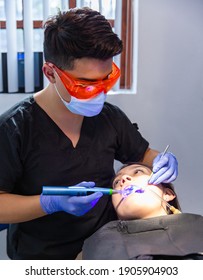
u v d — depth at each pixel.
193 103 1.86
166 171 1.27
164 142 1.89
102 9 1.75
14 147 1.11
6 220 1.09
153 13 1.73
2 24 1.74
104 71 0.97
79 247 1.26
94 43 0.91
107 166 1.27
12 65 1.76
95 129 1.25
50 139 1.16
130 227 1.18
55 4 1.72
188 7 1.74
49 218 1.20
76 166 1.20
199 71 1.82
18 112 1.16
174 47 1.78
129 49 1.84
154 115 1.85
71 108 1.08
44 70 1.06
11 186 1.13
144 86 1.81
